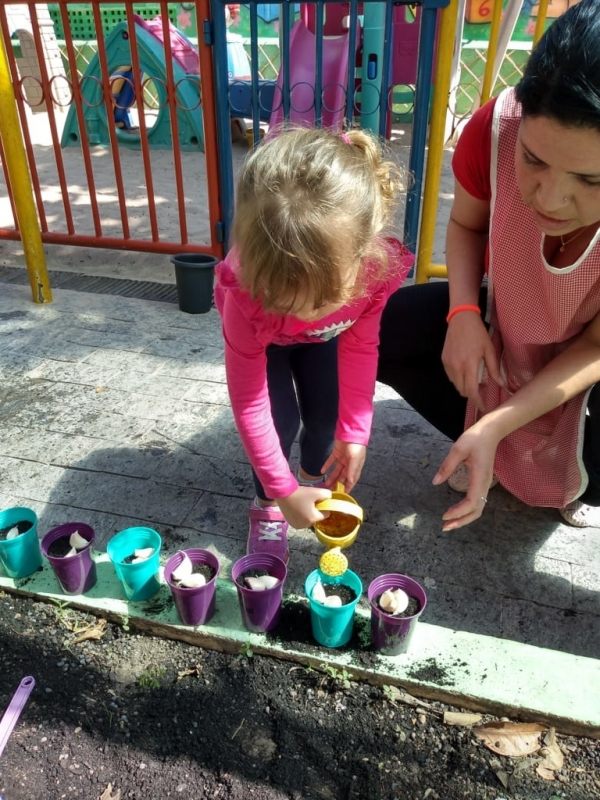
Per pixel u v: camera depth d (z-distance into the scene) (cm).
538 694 139
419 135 294
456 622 161
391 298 188
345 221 109
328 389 178
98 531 188
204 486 206
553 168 104
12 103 287
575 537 188
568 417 161
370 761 133
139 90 328
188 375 267
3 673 148
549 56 98
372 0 282
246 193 113
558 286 141
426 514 195
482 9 827
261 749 135
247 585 150
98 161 678
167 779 130
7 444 225
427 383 194
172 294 349
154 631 158
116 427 234
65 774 131
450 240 179
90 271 382
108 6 948
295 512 140
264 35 973
